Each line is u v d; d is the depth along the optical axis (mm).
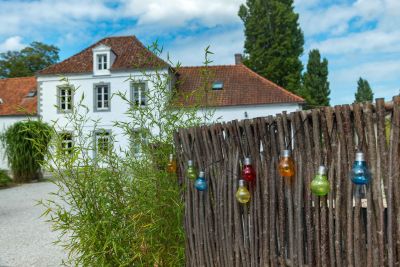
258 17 34719
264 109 21219
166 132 3709
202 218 3205
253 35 34844
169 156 3613
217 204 3062
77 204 3051
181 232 3469
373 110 2170
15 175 15852
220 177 3025
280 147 2568
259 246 2768
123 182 3365
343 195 2285
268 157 2672
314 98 37531
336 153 2305
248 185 2826
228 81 22828
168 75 3957
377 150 2154
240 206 2908
